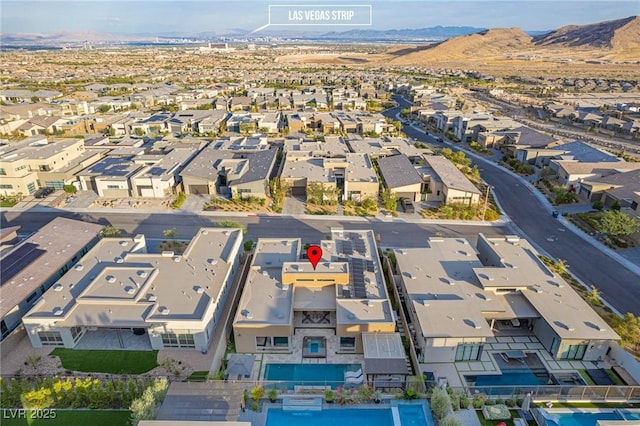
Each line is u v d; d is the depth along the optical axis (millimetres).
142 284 42406
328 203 72375
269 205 72125
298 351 39469
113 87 192875
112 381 34469
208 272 45375
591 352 37938
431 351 37438
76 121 123250
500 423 31000
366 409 33000
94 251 50281
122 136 116375
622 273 52250
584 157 89312
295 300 42469
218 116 131750
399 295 46281
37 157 77938
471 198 71250
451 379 36156
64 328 38062
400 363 35375
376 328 38656
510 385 35594
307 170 80125
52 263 47906
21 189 74250
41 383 34531
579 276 51562
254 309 40625
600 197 73562
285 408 32906
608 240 60062
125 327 37500
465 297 41938
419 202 74312
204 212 69312
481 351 37844
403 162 85125
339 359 38594
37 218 66875
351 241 53406
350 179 74438
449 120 128250
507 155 101062
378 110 165750
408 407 32938
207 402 30750
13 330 40312
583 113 139000
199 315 38156
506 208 72375
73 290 42219
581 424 31656
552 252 57438
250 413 32531
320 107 156625
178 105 161250
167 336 38125
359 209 71000
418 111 152375
